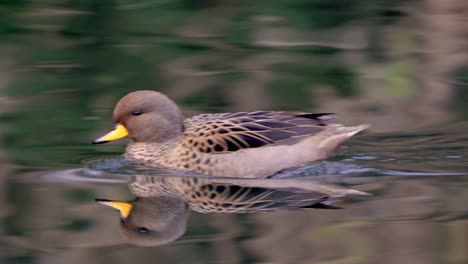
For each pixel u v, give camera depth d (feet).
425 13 70.44
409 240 33.42
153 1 71.97
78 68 59.93
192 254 32.63
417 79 57.77
